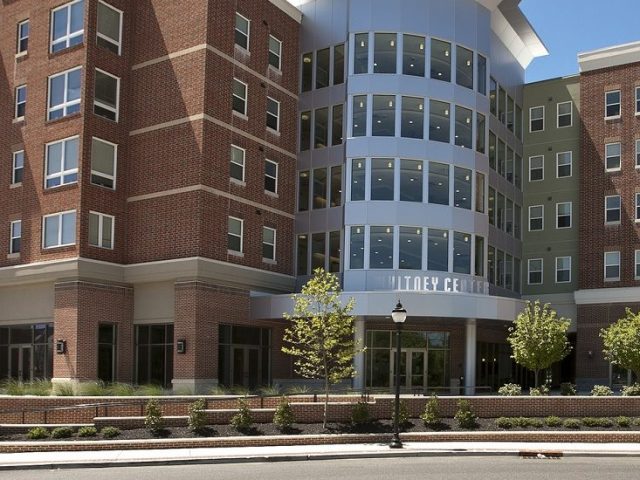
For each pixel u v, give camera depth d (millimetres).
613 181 43969
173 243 33312
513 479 16594
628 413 27281
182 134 33688
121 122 34906
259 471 18125
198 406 24266
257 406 27203
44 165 34594
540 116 49219
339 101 38406
